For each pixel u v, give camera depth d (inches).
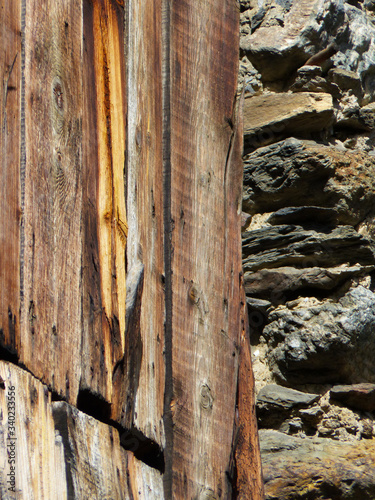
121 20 119.6
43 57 106.7
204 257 126.4
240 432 129.8
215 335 125.6
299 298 153.5
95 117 113.0
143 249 117.7
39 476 95.8
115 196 114.1
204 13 133.2
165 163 124.2
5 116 100.9
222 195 131.3
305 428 146.9
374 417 149.3
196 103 129.6
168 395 118.1
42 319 102.9
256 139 163.3
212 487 120.3
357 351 149.7
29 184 103.3
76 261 107.5
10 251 98.7
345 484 140.9
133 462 111.2
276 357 150.8
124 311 112.9
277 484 140.3
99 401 108.4
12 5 104.0
